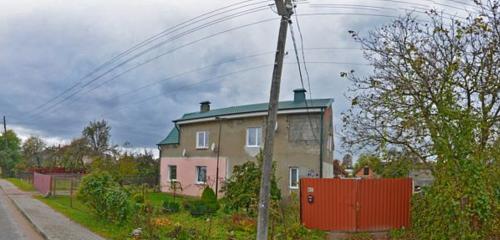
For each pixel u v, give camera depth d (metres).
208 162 31.02
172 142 34.66
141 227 13.99
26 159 68.75
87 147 55.53
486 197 9.94
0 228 15.74
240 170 19.80
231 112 29.81
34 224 16.16
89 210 18.94
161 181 35.28
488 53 13.87
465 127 10.45
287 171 25.94
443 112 10.80
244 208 18.53
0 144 80.50
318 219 15.42
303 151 25.61
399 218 15.46
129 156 40.06
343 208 15.16
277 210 14.45
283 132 26.44
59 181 31.47
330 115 27.25
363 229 15.06
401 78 14.70
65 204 24.16
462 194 9.91
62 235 13.80
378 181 15.39
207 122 31.62
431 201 11.10
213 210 19.45
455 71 13.80
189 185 32.19
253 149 28.16
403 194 15.62
